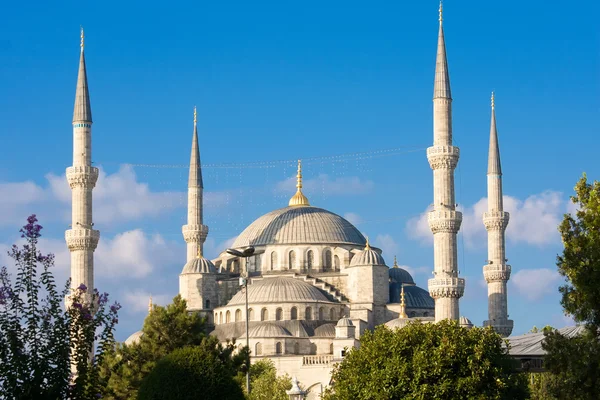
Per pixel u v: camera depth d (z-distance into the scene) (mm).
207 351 83625
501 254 178500
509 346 89938
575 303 75438
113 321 65375
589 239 76250
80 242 165875
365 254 185875
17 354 62188
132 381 94500
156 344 98188
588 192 79062
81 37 173375
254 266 196875
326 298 184000
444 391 84125
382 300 185000
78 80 172000
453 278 158125
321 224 198625
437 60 164250
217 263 199500
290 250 195125
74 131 170625
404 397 85000
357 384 87750
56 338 63125
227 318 182250
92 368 64938
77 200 168250
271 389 142750
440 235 159250
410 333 88562
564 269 77125
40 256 64188
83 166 168375
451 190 160750
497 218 178750
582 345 74625
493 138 183250
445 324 89438
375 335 92500
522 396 88750
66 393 63344
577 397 73938
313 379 167875
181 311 101188
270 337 171250
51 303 63688
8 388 61594
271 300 179000
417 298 191375
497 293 176750
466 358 85812
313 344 174000
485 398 83250
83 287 66312
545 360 76000
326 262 195000
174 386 77250
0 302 62469
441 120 162000
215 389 77812
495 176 181000
